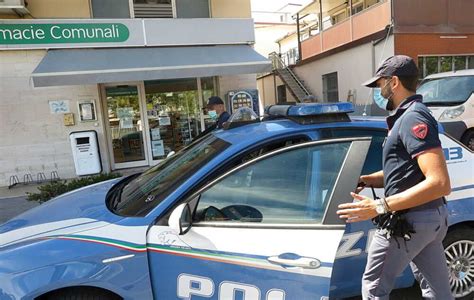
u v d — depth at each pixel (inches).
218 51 354.0
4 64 317.4
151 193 97.2
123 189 117.5
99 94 347.3
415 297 115.0
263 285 83.3
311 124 100.6
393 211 76.4
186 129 385.7
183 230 84.3
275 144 97.0
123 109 366.0
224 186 90.3
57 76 291.0
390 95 82.7
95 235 85.9
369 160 102.6
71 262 82.0
